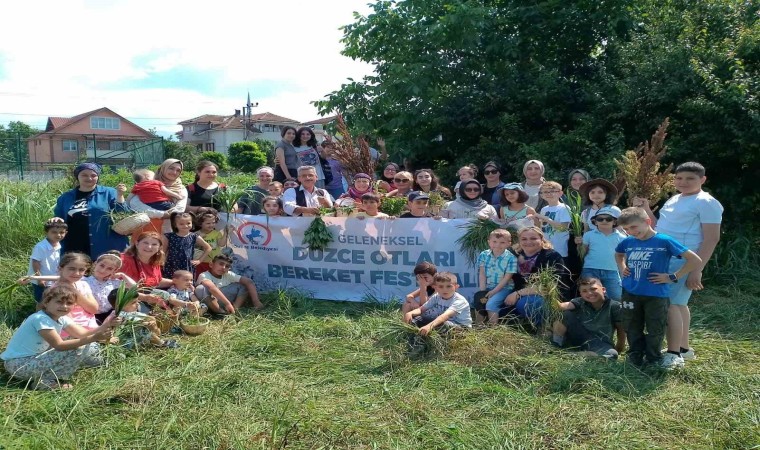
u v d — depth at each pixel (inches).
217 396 169.3
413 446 142.0
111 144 2738.7
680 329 195.5
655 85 371.6
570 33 466.3
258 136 3240.7
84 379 185.5
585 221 258.2
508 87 451.5
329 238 295.1
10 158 1150.3
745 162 363.6
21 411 161.8
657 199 283.6
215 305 258.8
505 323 229.8
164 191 278.8
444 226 283.9
